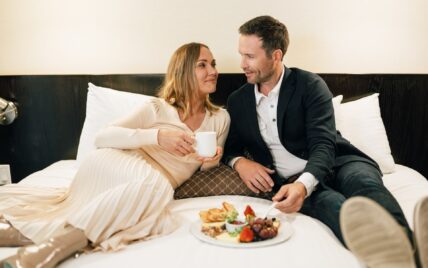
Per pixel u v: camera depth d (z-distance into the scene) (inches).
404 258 35.8
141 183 53.1
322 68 86.6
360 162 63.7
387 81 84.1
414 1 83.9
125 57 88.0
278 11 85.0
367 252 36.6
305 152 68.4
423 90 84.0
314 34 85.5
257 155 72.0
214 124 72.1
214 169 70.7
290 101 66.7
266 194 66.3
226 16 85.8
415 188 65.7
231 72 87.5
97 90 82.8
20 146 89.1
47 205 60.5
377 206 35.4
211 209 55.5
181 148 61.9
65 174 75.7
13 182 89.4
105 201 49.7
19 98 87.4
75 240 45.8
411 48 85.4
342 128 77.9
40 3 87.3
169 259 43.7
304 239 48.3
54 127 88.3
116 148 63.4
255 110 68.9
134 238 49.6
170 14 86.4
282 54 67.3
